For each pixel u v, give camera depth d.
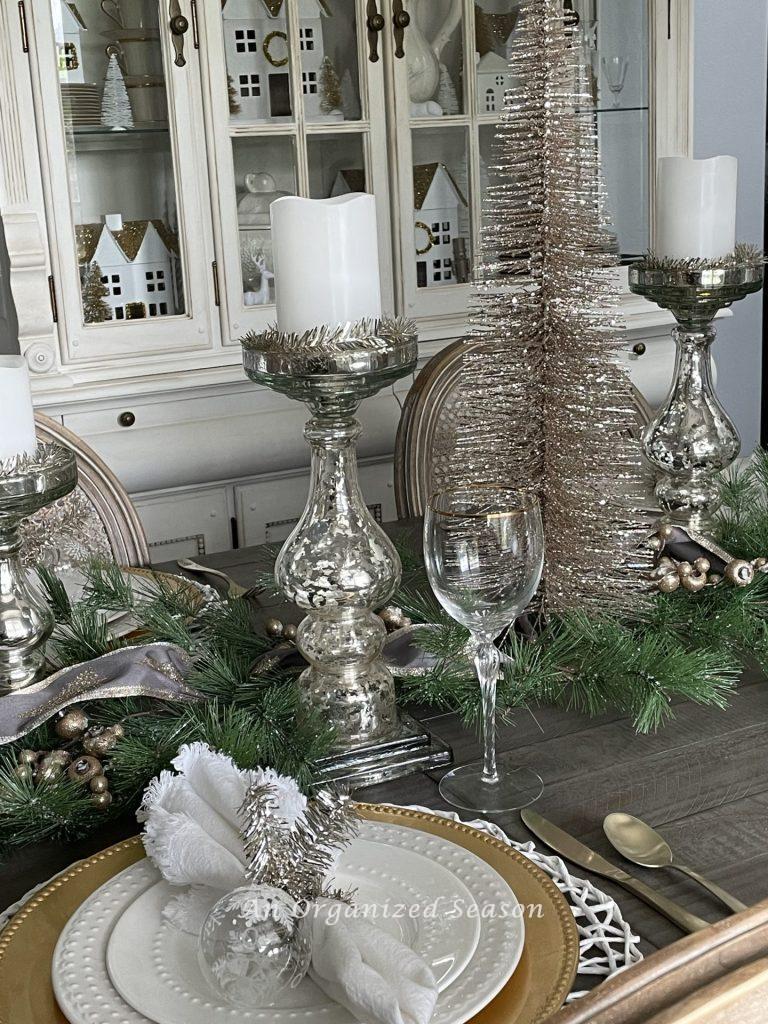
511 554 0.70
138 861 0.62
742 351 3.09
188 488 2.10
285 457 2.11
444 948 0.53
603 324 0.93
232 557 1.23
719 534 1.08
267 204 2.02
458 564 0.70
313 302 0.77
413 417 1.50
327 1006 0.50
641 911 0.60
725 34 2.85
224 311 2.02
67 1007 0.51
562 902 0.57
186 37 1.90
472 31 2.08
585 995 0.42
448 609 0.72
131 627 0.93
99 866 0.62
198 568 1.13
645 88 2.20
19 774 0.70
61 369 1.92
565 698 0.87
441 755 0.78
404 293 2.12
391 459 2.21
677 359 1.12
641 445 1.14
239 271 2.02
